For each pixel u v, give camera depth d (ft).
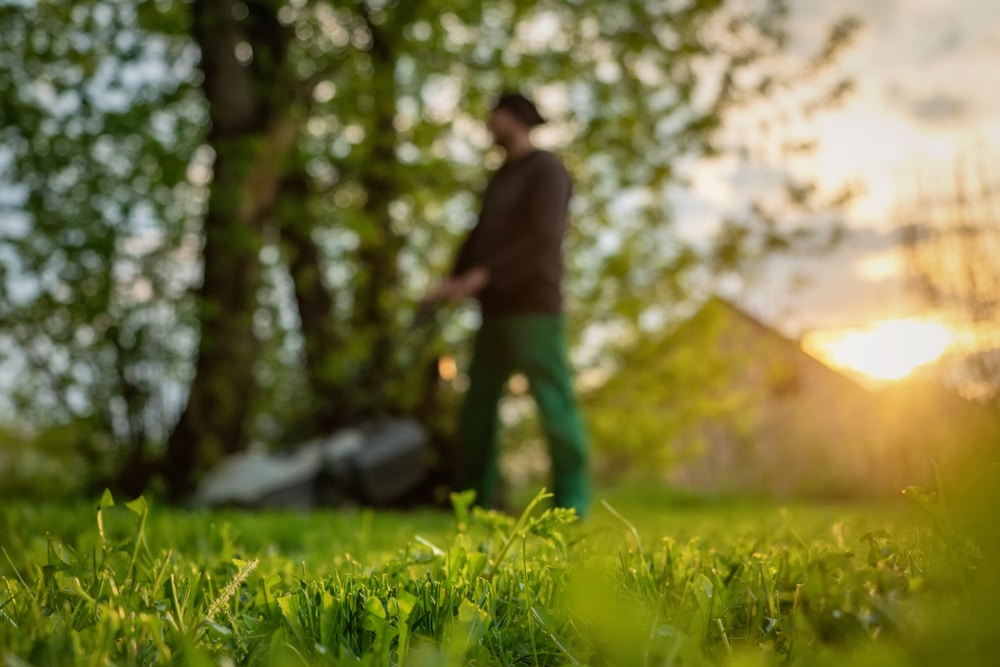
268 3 27.43
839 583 3.95
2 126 24.34
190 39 27.25
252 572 5.49
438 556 5.57
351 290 32.78
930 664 2.71
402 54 29.73
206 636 3.86
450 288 15.08
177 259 26.61
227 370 26.58
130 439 26.86
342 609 3.97
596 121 30.53
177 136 25.70
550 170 15.31
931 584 3.42
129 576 4.95
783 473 55.42
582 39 30.60
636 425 36.06
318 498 21.45
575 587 3.93
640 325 33.53
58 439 27.58
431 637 3.95
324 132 29.99
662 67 30.81
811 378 56.65
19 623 3.97
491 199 15.72
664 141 31.71
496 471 16.22
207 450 26.03
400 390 29.78
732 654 3.52
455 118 31.01
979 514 3.51
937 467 4.03
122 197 25.40
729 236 32.53
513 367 15.51
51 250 24.68
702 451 38.81
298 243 31.86
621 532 8.37
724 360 35.99
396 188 31.04
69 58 24.32
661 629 3.49
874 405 54.39
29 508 12.66
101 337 25.63
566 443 15.08
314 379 30.42
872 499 53.16
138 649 3.38
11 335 25.16
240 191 25.52
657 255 33.86
